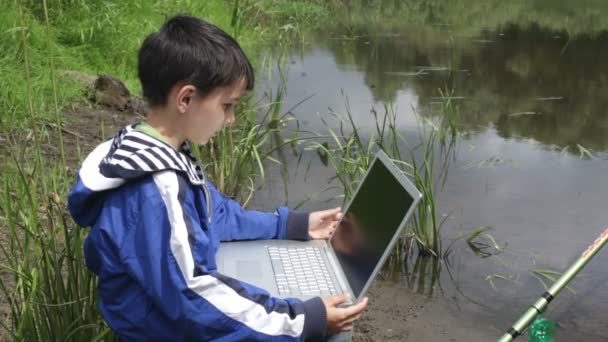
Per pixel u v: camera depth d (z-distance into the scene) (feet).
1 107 16.03
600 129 20.15
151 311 5.99
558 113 21.54
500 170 16.74
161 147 5.98
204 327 5.90
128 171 5.81
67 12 22.50
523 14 38.37
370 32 33.96
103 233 5.95
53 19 22.12
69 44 21.77
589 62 28.12
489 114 21.21
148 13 25.12
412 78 25.18
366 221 7.72
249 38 30.01
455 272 12.61
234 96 6.31
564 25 35.47
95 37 22.13
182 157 6.09
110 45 22.36
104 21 22.34
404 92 23.27
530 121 20.68
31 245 10.87
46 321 7.52
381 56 28.68
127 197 5.90
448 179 16.10
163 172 5.89
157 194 5.84
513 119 20.77
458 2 42.80
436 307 11.55
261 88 22.95
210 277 5.92
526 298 11.77
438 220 14.23
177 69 6.00
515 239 13.55
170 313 5.85
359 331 10.84
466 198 15.17
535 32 33.73
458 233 13.76
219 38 6.19
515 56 28.89
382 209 7.45
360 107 21.36
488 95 23.24
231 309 5.95
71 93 18.43
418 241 13.23
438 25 35.70
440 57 28.55
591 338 10.65
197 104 6.13
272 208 14.71
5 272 10.39
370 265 7.11
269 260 7.87
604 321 11.10
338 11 40.19
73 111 17.92
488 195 15.35
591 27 34.91
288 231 8.32
